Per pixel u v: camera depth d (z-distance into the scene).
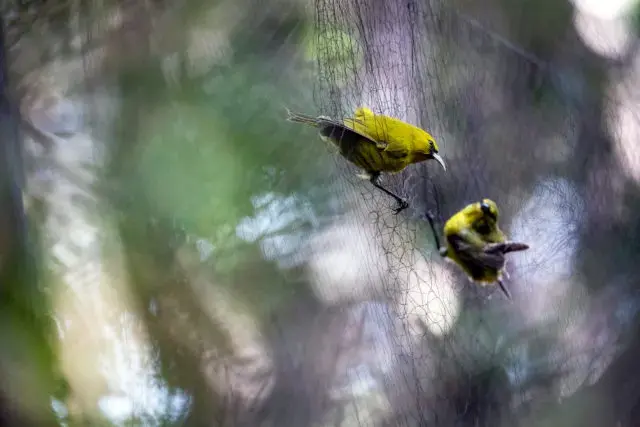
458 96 8.26
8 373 7.16
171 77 10.06
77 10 9.20
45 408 7.39
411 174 7.14
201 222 10.04
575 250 11.07
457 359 7.99
